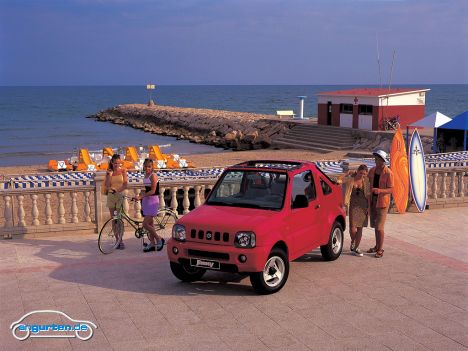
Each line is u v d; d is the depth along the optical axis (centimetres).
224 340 646
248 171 912
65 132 7925
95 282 865
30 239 1151
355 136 4503
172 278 890
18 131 8056
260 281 788
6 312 737
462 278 887
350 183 1233
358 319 711
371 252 1040
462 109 13838
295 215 862
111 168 1056
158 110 9625
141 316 722
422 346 630
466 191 1664
